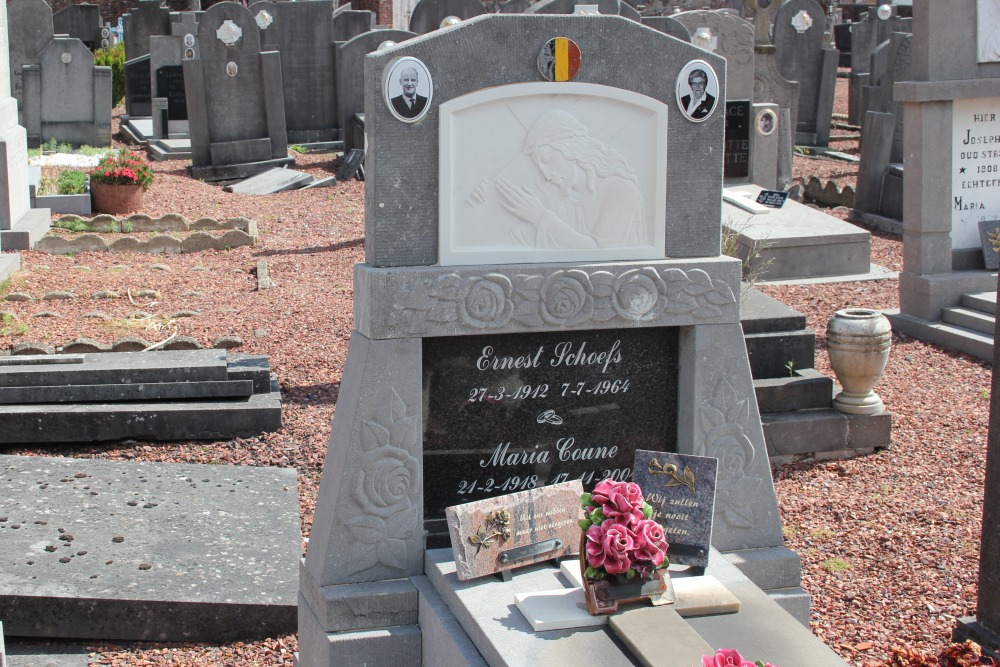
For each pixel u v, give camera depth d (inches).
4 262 418.9
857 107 940.6
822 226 486.3
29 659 180.4
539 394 174.1
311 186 639.1
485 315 165.8
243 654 185.6
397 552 168.1
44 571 191.8
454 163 163.6
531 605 150.9
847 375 282.4
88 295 399.2
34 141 684.7
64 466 242.4
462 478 172.9
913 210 392.5
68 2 1300.4
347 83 708.0
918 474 271.6
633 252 174.2
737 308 176.4
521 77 164.2
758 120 573.6
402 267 163.9
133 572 195.0
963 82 373.4
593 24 165.6
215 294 414.9
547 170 167.5
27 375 276.7
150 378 281.3
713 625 148.9
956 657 154.1
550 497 165.3
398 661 164.4
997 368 175.0
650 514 152.6
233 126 660.7
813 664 139.0
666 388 180.7
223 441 278.7
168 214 510.0
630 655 140.6
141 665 181.3
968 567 221.0
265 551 208.8
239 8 644.1
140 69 846.5
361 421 163.0
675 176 174.2
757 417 180.5
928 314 389.4
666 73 170.2
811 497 258.5
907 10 1248.8
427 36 159.5
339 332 368.8
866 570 221.8
